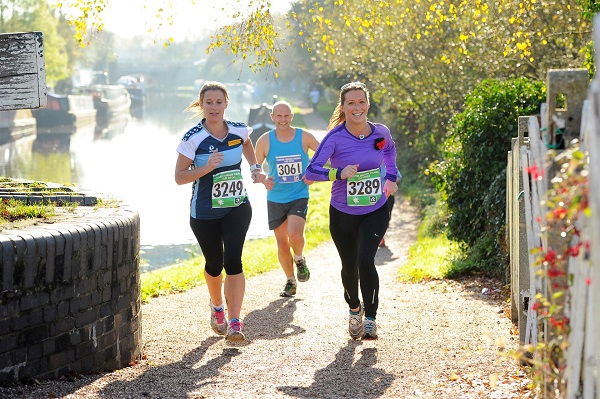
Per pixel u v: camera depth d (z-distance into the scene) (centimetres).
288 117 1253
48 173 4497
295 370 803
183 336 980
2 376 670
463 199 1516
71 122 8969
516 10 1622
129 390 718
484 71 2455
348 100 891
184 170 894
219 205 899
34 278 693
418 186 3098
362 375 773
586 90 564
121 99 12212
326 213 2595
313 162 900
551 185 568
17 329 681
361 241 892
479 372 753
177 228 2477
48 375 715
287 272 1273
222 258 931
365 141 900
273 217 1262
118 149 6184
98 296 775
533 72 2264
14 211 841
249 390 727
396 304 1155
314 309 1149
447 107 2778
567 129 568
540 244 661
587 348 468
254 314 1126
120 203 948
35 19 8288
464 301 1155
